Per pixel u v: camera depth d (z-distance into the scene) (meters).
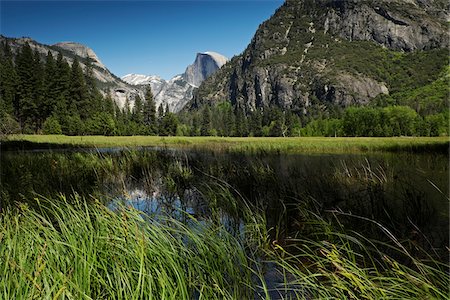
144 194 7.48
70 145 29.50
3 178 7.56
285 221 5.09
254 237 4.49
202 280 2.72
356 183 8.67
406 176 9.90
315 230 4.47
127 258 2.66
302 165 13.80
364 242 4.19
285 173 10.79
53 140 35.41
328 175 9.62
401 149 21.12
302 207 5.14
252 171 9.04
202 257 3.21
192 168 11.07
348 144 28.28
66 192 6.68
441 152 17.14
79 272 2.43
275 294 3.09
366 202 6.21
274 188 7.20
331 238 3.97
